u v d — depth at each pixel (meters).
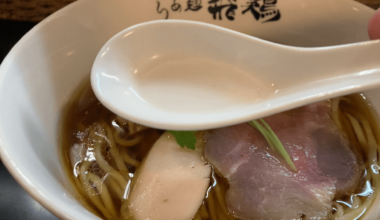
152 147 0.23
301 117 0.24
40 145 0.21
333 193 0.21
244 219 0.21
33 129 0.21
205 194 0.22
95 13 0.25
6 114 0.19
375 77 0.20
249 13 0.26
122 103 0.21
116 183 0.22
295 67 0.22
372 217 0.19
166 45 0.24
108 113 0.24
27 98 0.21
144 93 0.22
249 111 0.21
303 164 0.22
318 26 0.26
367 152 0.23
